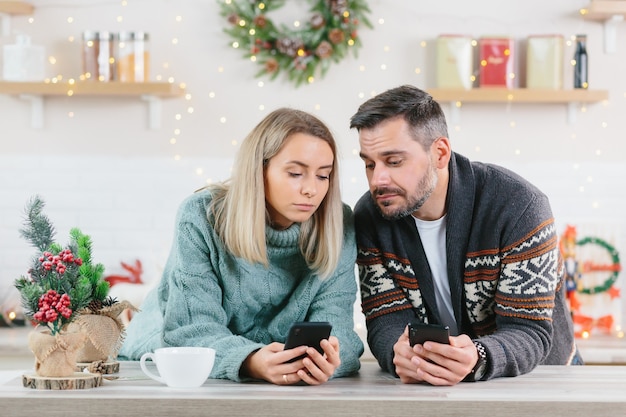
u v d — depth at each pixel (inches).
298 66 182.9
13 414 66.2
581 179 185.9
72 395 66.8
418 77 185.8
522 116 186.5
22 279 73.2
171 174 187.0
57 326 72.2
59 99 187.2
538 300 87.4
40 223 77.6
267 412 66.0
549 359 98.7
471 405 66.2
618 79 185.9
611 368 87.0
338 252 85.1
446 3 185.8
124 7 186.9
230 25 185.9
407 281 92.1
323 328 74.5
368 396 67.7
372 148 85.4
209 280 84.0
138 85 179.9
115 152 187.2
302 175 79.7
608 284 167.5
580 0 185.5
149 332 95.9
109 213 186.7
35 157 187.0
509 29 185.8
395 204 86.6
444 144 88.5
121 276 183.0
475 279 91.0
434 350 75.8
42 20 187.2
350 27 183.6
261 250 82.0
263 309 87.4
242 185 81.4
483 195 90.4
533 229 88.2
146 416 66.2
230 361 76.5
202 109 186.7
